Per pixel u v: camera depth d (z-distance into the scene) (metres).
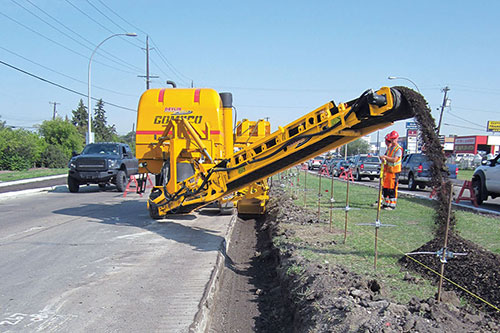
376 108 5.25
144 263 6.34
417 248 6.13
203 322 4.44
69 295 4.94
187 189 8.31
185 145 8.62
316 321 4.18
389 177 10.16
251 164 7.12
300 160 6.82
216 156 10.15
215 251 7.11
